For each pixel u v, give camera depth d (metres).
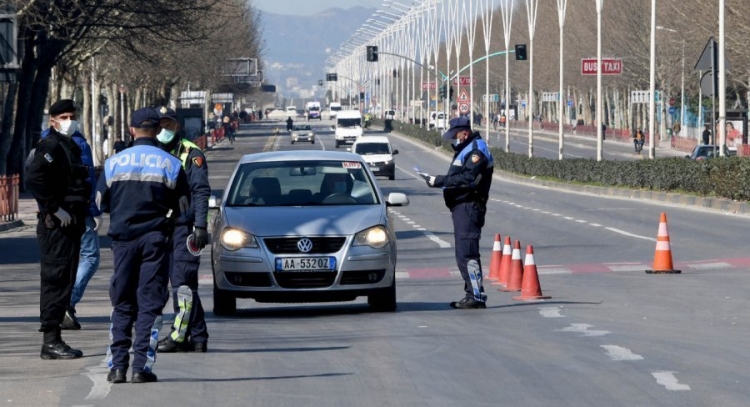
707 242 63.25
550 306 38.25
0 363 28.11
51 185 28.48
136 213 24.06
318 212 37.41
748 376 24.50
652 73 133.88
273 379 25.17
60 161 28.67
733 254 56.84
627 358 26.98
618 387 23.50
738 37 153.12
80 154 29.56
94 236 34.56
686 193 104.44
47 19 108.69
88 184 29.28
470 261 38.47
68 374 26.20
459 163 38.22
